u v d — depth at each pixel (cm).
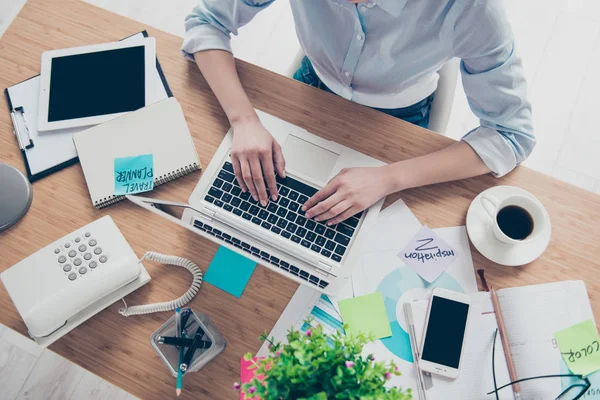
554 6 208
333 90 134
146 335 97
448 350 94
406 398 70
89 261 95
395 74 115
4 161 107
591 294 98
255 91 112
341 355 70
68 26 117
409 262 100
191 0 212
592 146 192
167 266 101
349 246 99
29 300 93
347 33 108
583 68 201
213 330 94
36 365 169
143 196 104
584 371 93
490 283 99
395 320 97
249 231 100
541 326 96
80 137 105
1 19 208
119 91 111
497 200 100
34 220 103
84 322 97
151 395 94
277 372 67
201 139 109
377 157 108
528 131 106
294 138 108
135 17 211
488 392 93
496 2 92
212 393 94
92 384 168
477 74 103
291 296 99
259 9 118
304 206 100
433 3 94
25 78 114
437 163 104
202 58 112
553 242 101
